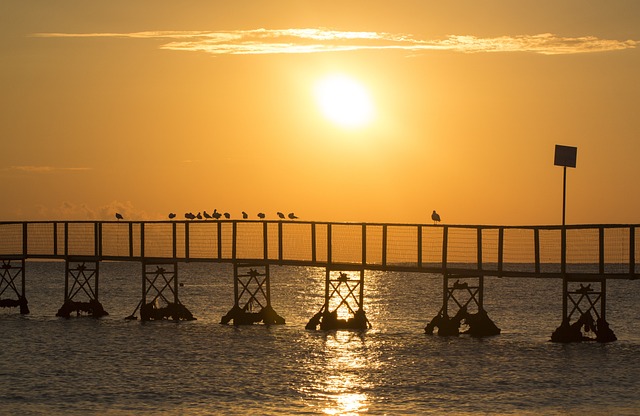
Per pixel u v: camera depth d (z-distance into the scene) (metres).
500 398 67.25
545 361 81.50
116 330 105.62
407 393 69.00
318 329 105.19
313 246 100.25
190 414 62.78
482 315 98.94
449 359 83.25
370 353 87.12
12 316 125.19
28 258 119.94
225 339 97.19
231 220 103.81
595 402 65.94
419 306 157.25
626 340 96.88
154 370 79.06
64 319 119.00
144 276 112.94
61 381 74.56
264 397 67.81
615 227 84.62
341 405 65.25
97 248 116.06
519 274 89.00
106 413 63.38
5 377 76.56
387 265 95.31
